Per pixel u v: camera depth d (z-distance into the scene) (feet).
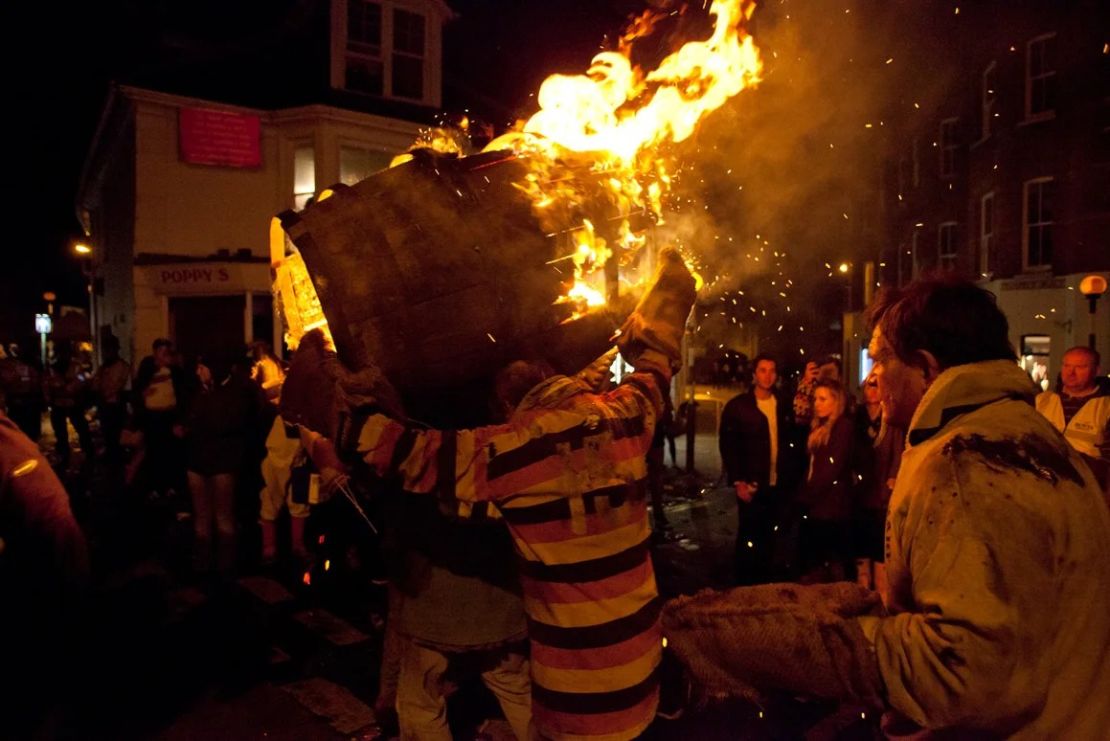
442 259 6.10
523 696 8.82
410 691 8.46
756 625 4.66
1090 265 52.37
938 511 4.19
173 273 42.50
